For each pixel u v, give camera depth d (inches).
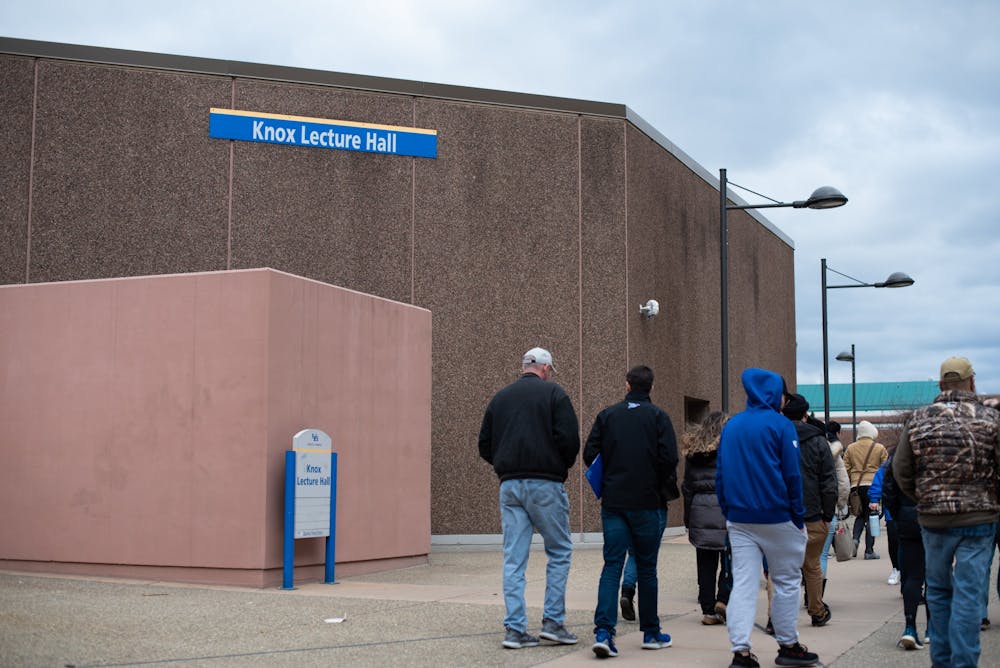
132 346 432.5
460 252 658.2
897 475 242.1
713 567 334.6
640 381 292.7
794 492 252.2
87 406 436.5
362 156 647.8
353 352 471.5
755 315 944.9
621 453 282.5
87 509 431.2
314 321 442.9
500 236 666.2
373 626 313.0
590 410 669.3
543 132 681.0
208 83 626.8
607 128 693.3
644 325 709.9
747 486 252.8
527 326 665.0
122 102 613.6
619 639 303.1
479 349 655.8
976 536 230.7
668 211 760.3
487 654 272.5
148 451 424.5
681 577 474.3
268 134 631.8
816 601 329.1
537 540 628.1
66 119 605.6
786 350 1039.6
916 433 236.7
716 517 328.5
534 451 287.4
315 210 636.1
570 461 291.3
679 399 761.6
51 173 601.6
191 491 416.2
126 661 251.1
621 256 687.7
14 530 441.7
